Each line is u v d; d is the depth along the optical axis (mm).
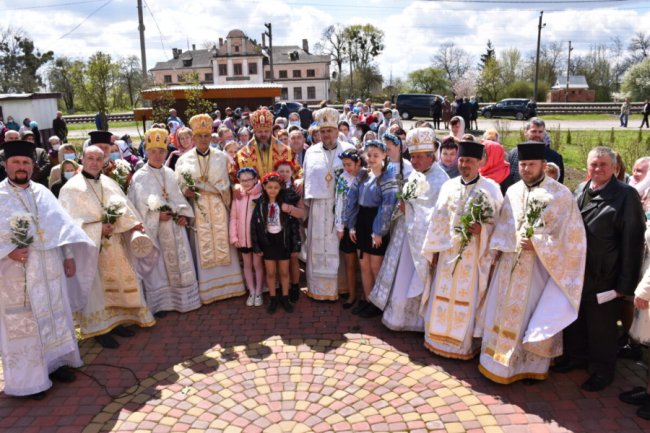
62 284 4594
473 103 26766
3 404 4336
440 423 3963
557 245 4145
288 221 5902
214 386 4535
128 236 5438
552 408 4105
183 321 5809
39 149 9688
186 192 5992
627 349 4852
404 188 5094
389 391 4398
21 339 4297
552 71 65188
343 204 5785
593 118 34688
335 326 5617
